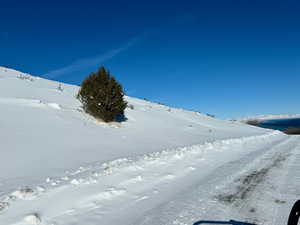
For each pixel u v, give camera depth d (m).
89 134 12.70
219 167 9.52
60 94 20.39
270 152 13.76
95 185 6.30
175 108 37.66
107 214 4.96
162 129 18.97
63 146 10.00
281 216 4.92
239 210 5.24
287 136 28.00
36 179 6.39
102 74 16.11
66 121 13.73
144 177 7.45
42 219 4.54
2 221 4.34
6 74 25.45
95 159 9.09
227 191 6.51
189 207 5.37
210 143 15.62
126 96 33.88
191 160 10.38
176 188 6.71
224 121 38.44
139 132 16.11
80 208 5.12
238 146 16.12
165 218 4.82
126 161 8.90
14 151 8.28
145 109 26.27
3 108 13.06
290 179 7.70
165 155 10.61
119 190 6.16
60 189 5.77
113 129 15.08
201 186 6.91
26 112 13.40
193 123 27.55
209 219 4.80
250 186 6.97
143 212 5.10
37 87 21.03
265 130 37.62
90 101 15.73
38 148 9.10
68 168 7.63
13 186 5.82
